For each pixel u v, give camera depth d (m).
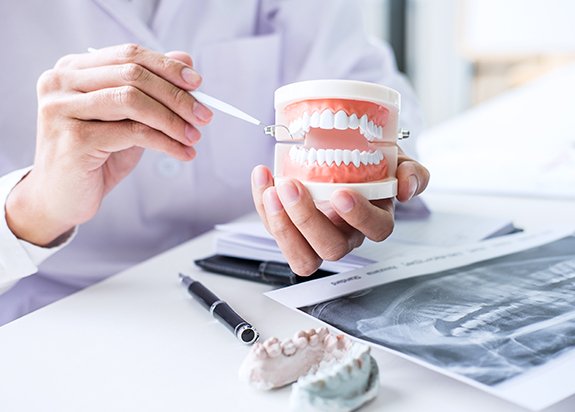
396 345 0.31
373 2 2.19
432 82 2.29
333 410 0.26
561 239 0.53
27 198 0.50
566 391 0.26
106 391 0.30
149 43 0.70
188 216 0.79
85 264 0.72
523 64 2.12
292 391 0.27
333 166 0.37
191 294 0.43
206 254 0.57
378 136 0.39
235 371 0.32
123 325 0.39
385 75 0.90
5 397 0.29
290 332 0.37
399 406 0.27
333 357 0.30
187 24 0.77
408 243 0.54
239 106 0.81
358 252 0.50
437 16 2.23
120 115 0.43
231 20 0.81
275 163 0.41
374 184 0.37
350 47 0.89
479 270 0.45
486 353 0.30
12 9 0.67
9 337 0.37
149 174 0.74
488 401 0.28
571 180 0.89
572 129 1.31
